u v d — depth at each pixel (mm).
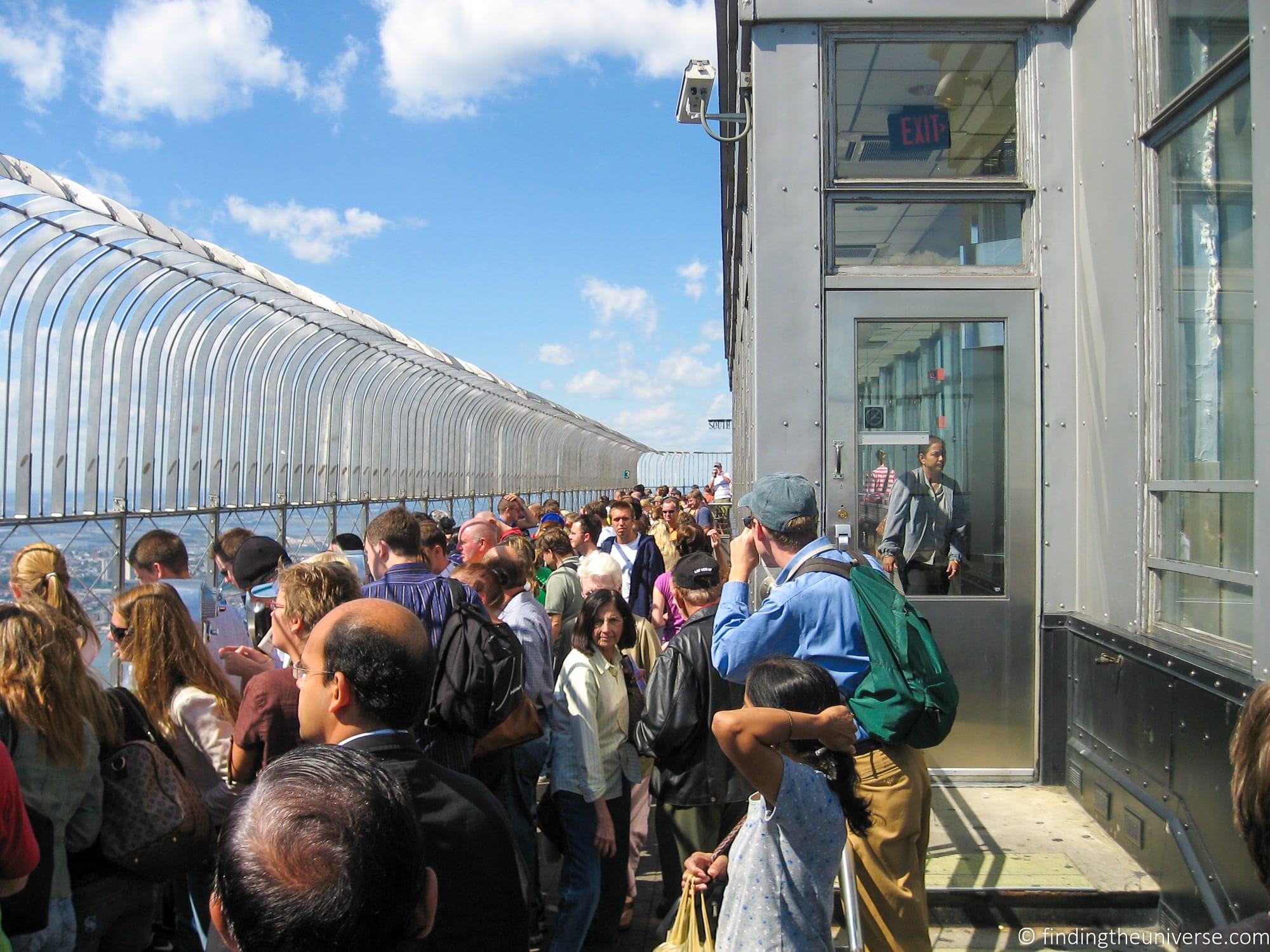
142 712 3104
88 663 3654
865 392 4934
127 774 2906
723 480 25969
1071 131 4891
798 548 3205
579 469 27188
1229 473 3512
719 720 2166
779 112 4945
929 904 3748
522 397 17297
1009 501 4859
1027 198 4941
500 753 3777
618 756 4000
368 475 11719
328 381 10461
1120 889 3721
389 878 1157
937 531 4895
